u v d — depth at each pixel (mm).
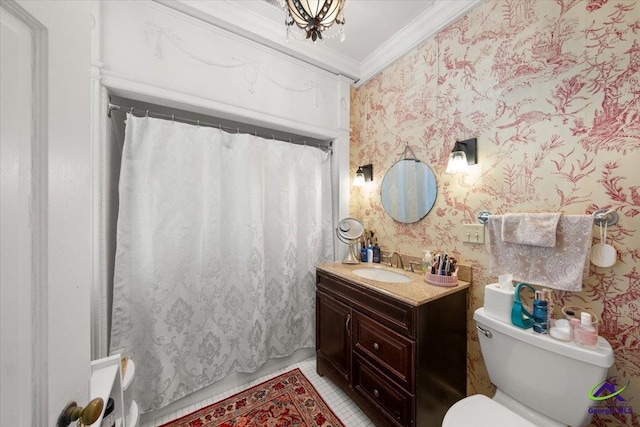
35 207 375
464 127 1396
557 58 1059
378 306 1292
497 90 1254
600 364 797
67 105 440
